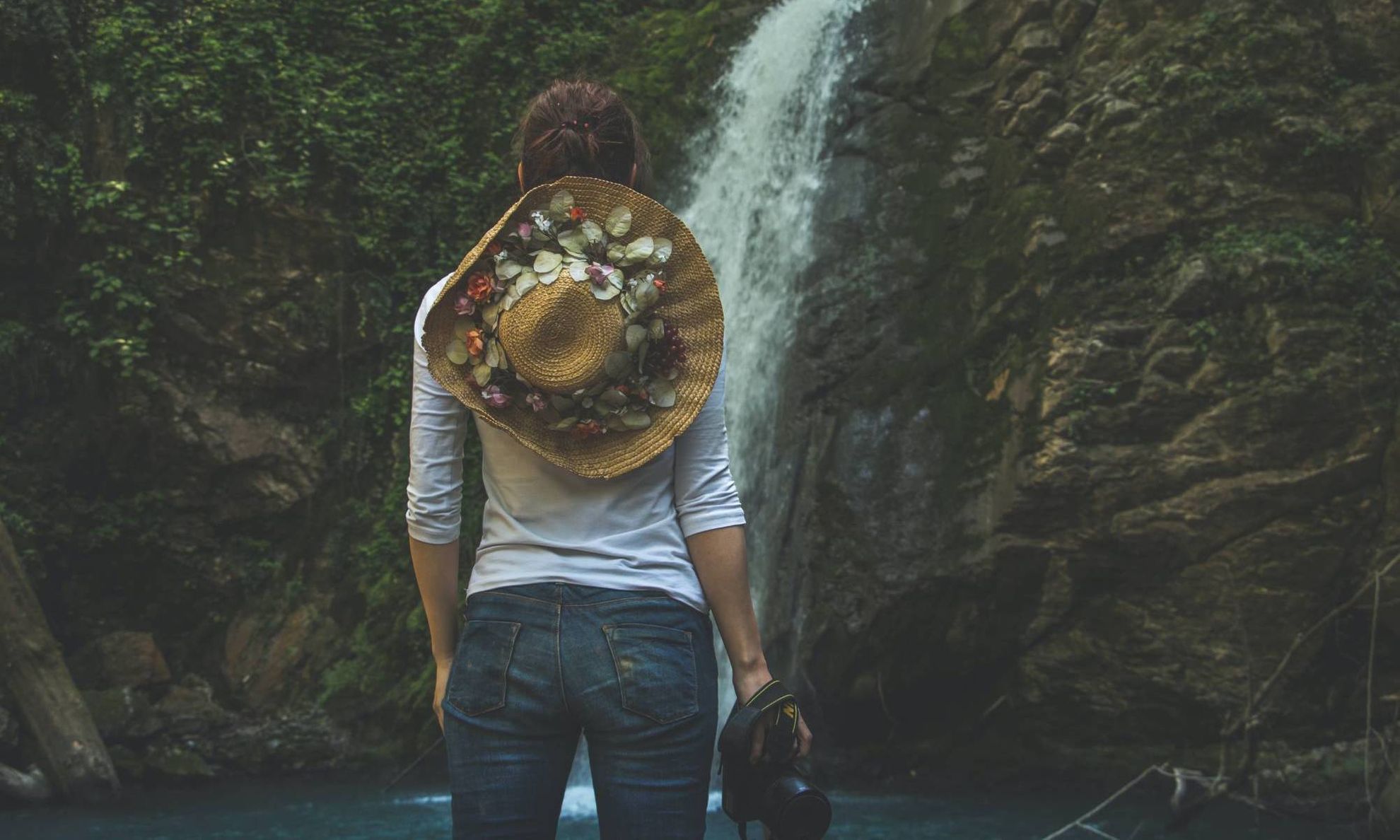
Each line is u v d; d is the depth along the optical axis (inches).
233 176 408.8
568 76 465.1
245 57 416.8
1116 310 324.8
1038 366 327.6
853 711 342.3
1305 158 318.3
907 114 386.3
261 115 419.5
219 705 381.7
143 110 402.9
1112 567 316.8
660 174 441.7
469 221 443.5
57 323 390.3
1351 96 319.3
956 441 338.6
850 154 392.2
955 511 333.4
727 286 409.4
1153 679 314.5
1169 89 332.2
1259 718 298.0
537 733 63.2
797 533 354.9
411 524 68.6
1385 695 295.3
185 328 402.0
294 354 412.8
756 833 264.4
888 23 403.9
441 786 345.4
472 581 67.1
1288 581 297.7
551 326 63.7
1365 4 323.6
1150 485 309.7
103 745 338.0
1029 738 337.4
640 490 66.4
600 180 66.3
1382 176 310.8
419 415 67.7
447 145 446.3
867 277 368.8
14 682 318.7
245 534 407.2
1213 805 290.4
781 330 382.3
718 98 446.0
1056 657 326.6
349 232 427.2
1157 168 328.2
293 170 419.8
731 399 391.2
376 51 456.4
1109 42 349.7
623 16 494.9
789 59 425.7
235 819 289.7
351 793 333.4
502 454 66.8
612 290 64.2
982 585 327.6
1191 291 312.7
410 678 382.9
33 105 390.6
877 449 348.8
